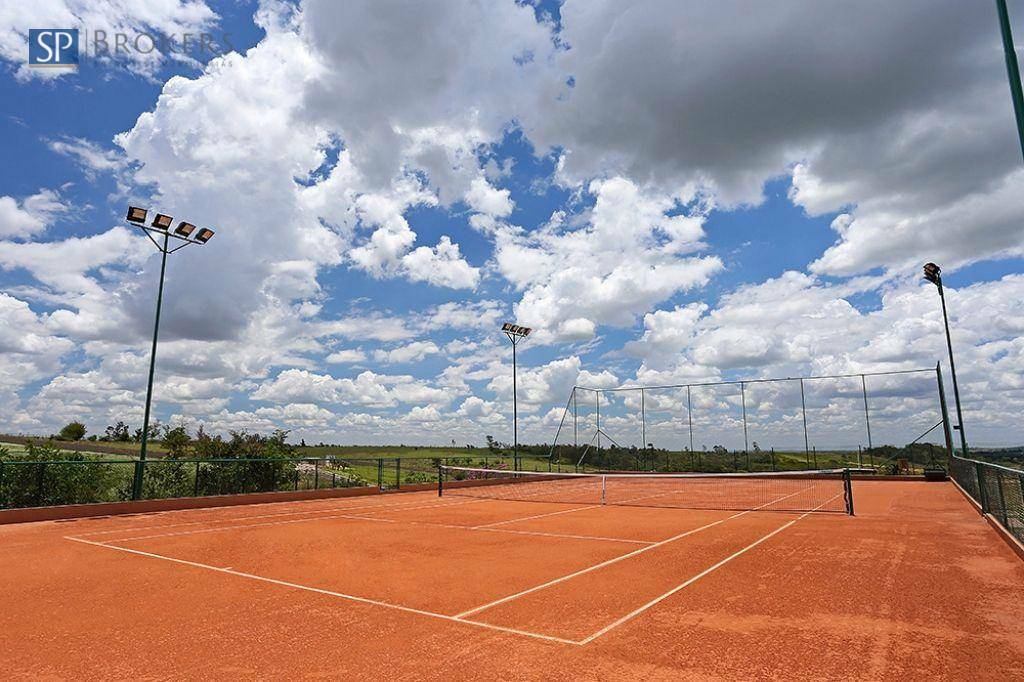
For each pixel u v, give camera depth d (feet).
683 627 22.93
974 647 20.48
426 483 106.83
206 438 81.61
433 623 23.68
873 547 40.70
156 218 69.87
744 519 58.49
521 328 127.44
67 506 58.85
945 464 115.14
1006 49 27.32
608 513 65.67
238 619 24.44
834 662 19.11
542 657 19.70
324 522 57.16
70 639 21.98
